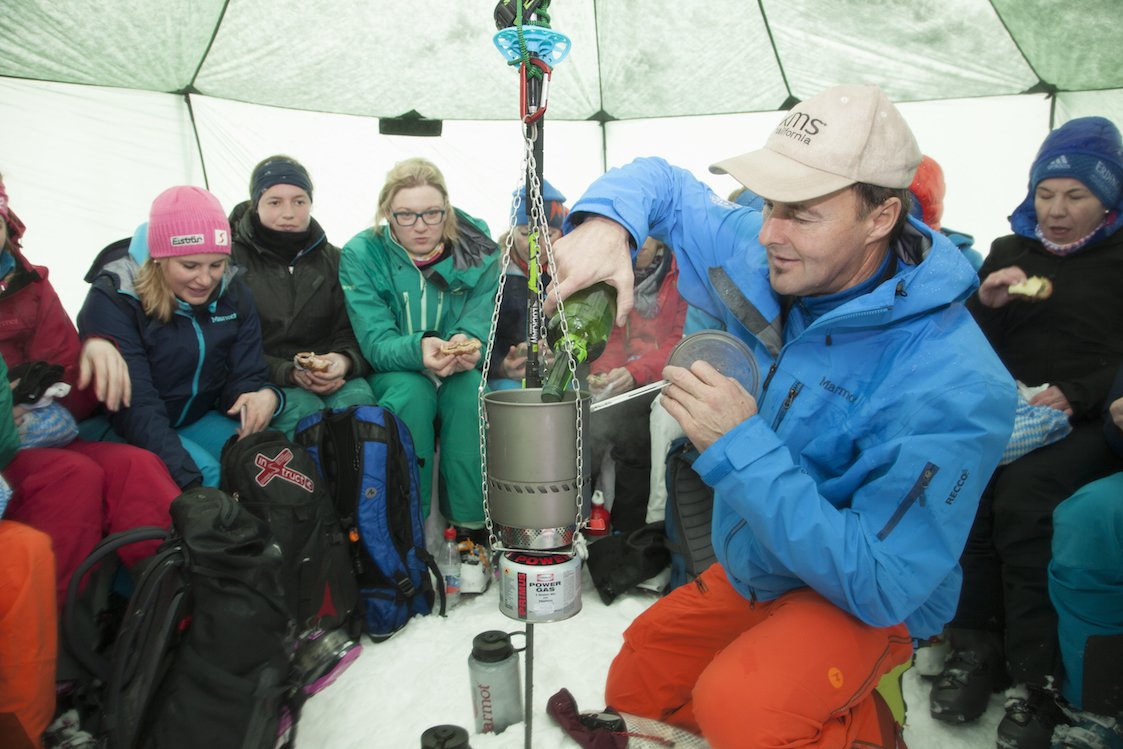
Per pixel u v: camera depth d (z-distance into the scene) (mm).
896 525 1249
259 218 2852
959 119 4156
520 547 1370
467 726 1829
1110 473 2066
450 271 2912
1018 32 3713
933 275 1289
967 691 1967
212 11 3432
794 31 3906
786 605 1411
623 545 2568
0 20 3236
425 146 4168
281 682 1584
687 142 4441
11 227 2199
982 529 2100
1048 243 2381
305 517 2148
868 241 1311
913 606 1259
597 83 4180
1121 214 2289
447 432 2715
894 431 1287
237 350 2553
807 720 1266
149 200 3799
